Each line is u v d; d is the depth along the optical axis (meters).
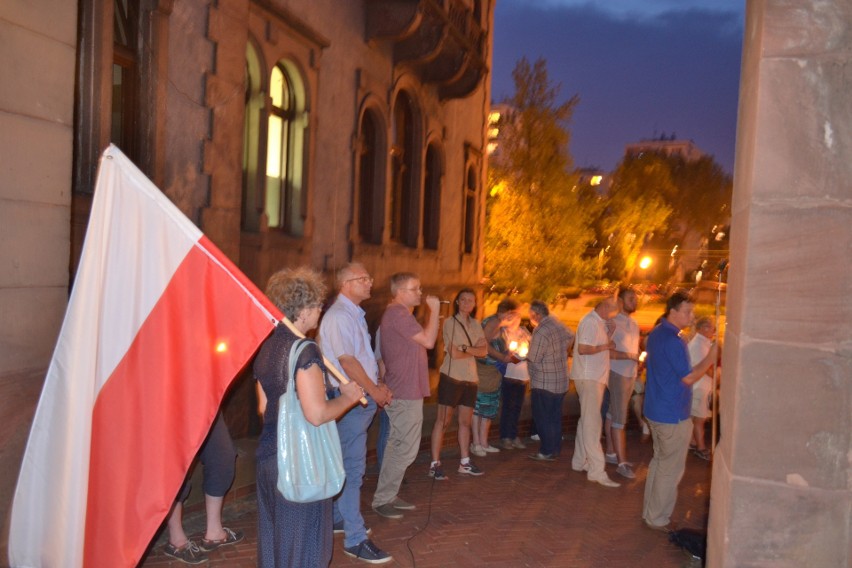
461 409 7.71
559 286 20.92
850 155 3.14
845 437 3.17
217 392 3.57
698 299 26.50
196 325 3.58
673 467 6.19
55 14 4.41
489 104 17.22
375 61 11.31
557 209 20.59
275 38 8.57
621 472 8.04
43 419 3.47
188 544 5.11
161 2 6.41
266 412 3.78
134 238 3.56
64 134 4.52
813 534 3.21
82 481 3.45
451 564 5.34
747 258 3.24
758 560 3.26
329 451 3.76
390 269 12.14
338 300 5.54
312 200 9.71
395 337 6.08
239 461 6.38
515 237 20.44
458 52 12.74
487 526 6.18
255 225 8.50
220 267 3.59
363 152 11.46
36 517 3.49
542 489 7.36
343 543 5.59
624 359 8.10
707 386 9.12
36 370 4.37
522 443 9.34
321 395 3.63
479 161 16.75
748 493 3.26
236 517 5.98
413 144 13.20
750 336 3.24
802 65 3.16
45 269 4.41
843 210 3.14
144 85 6.41
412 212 13.29
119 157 3.55
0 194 4.07
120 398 3.53
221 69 7.31
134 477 3.53
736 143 3.86
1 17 4.02
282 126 9.34
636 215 37.69
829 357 3.17
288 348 3.66
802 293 3.19
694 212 57.41
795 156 3.18
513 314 8.65
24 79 4.20
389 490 6.26
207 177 7.20
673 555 5.73
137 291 3.56
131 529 3.52
